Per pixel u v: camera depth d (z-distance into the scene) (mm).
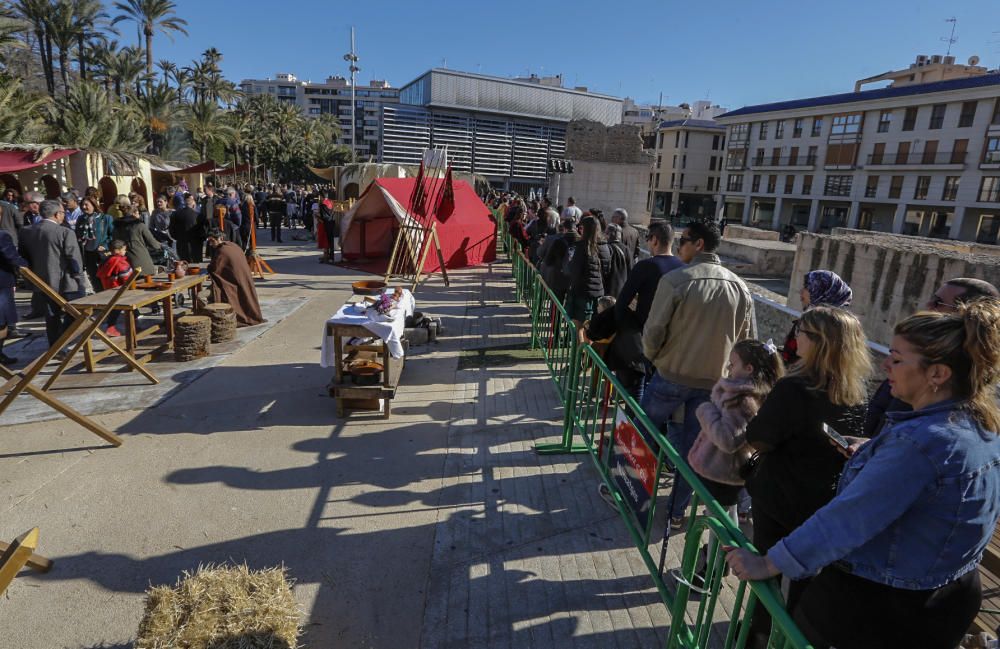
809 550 1458
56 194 16531
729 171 64312
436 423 5309
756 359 2674
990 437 1369
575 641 2789
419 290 12031
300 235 20812
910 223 48312
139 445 4695
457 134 84500
